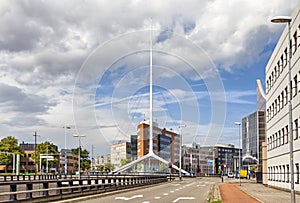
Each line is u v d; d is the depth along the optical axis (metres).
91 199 27.34
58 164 141.12
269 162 60.38
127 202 25.23
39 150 131.75
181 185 57.00
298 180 39.84
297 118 40.25
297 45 39.66
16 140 127.44
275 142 55.12
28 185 20.64
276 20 23.50
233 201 29.61
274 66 55.62
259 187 57.03
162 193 35.72
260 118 100.44
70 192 25.55
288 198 33.66
